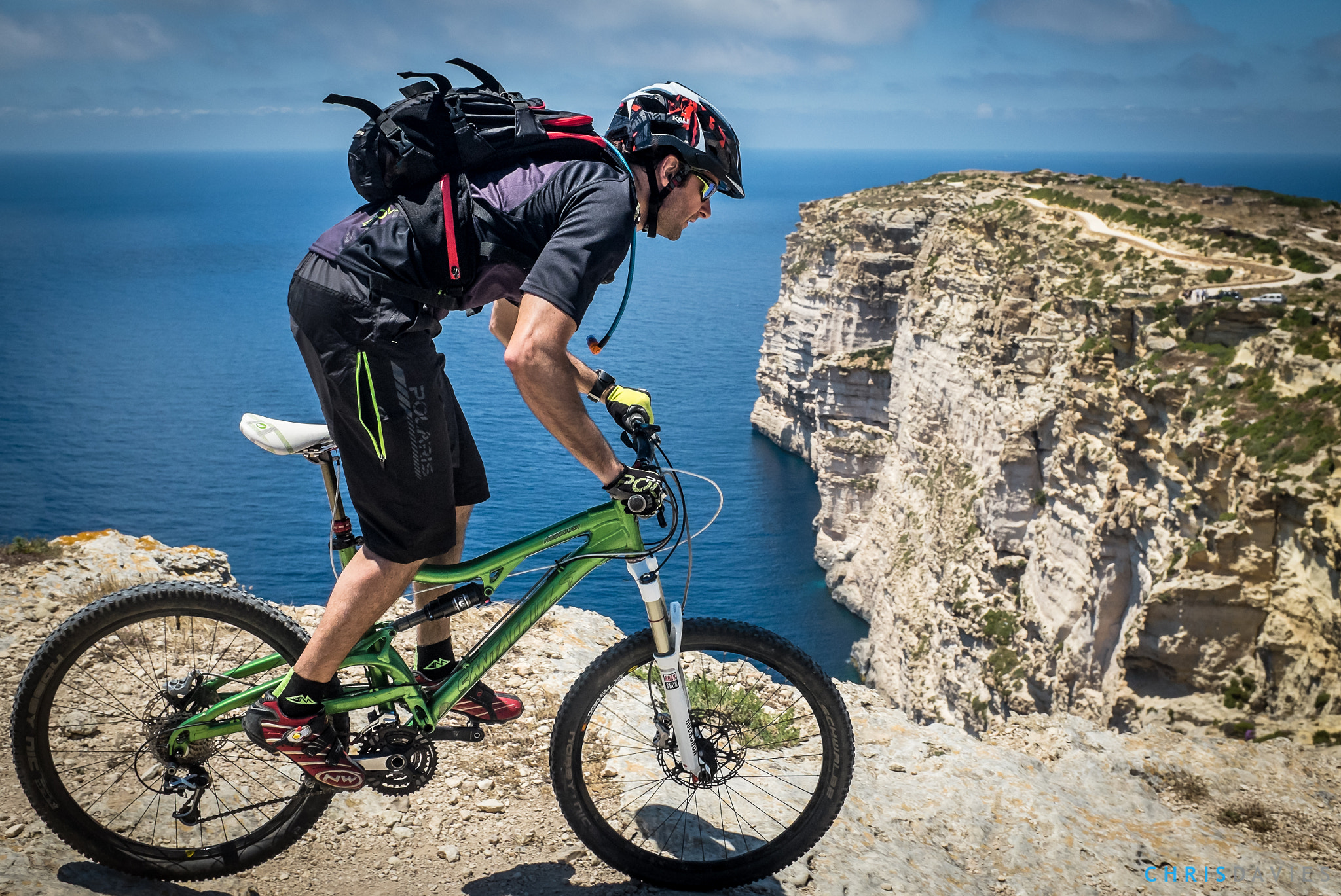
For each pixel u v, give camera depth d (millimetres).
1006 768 4801
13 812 3299
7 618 5113
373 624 2846
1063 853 4094
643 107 2898
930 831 4160
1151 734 5590
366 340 2580
